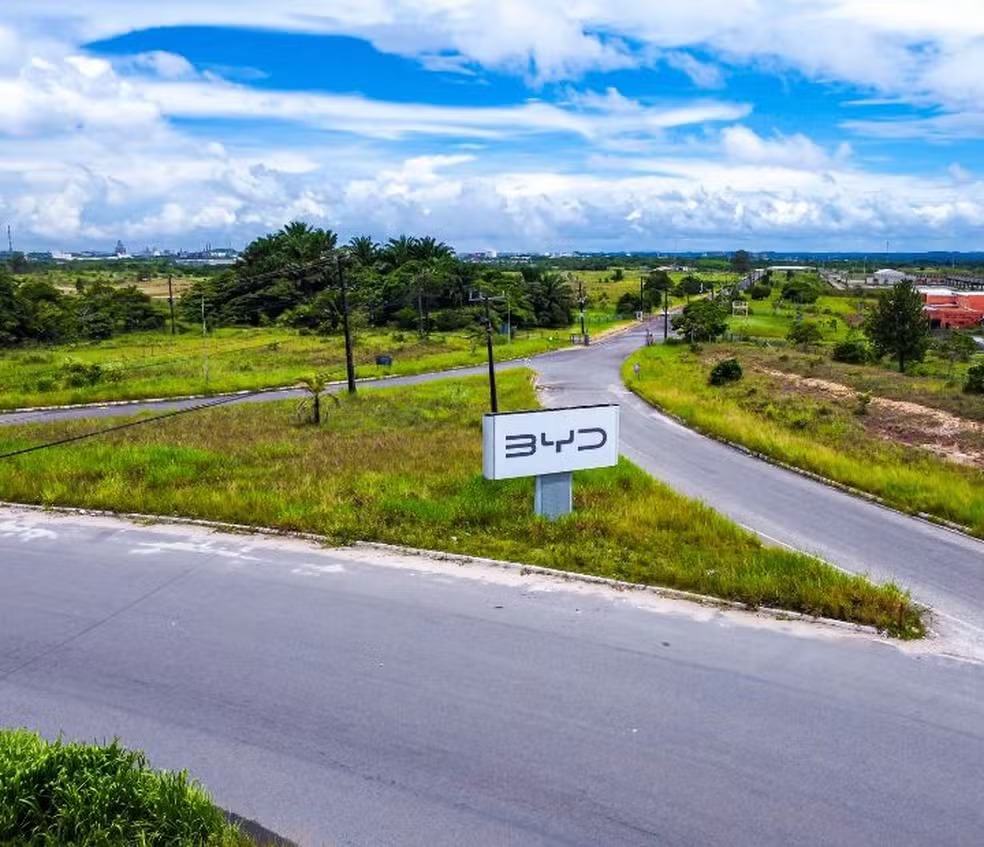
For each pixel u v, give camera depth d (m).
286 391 41.50
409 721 8.05
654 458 22.44
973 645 9.88
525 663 9.25
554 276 98.31
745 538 13.64
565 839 6.36
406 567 12.34
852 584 10.99
